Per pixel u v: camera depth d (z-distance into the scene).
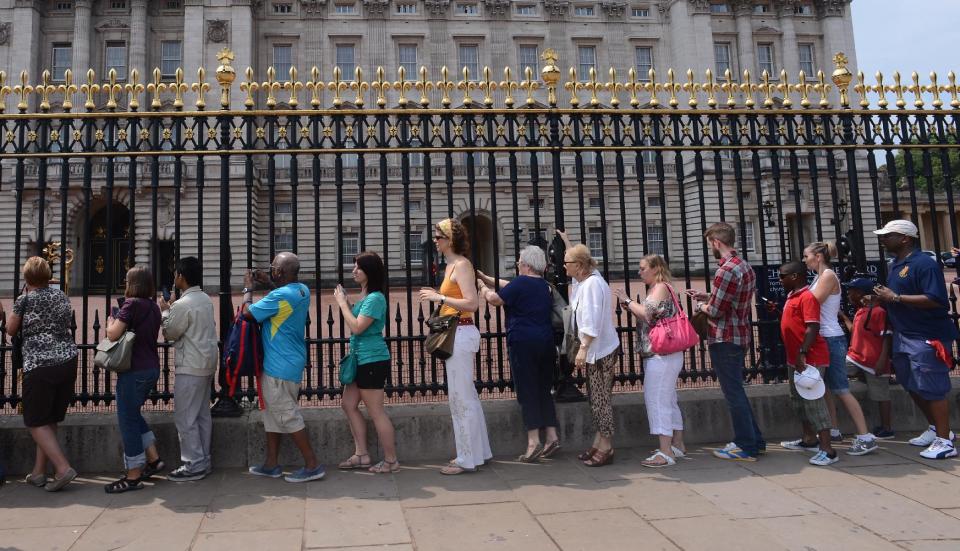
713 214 31.92
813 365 5.51
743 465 5.39
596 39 44.09
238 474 5.30
